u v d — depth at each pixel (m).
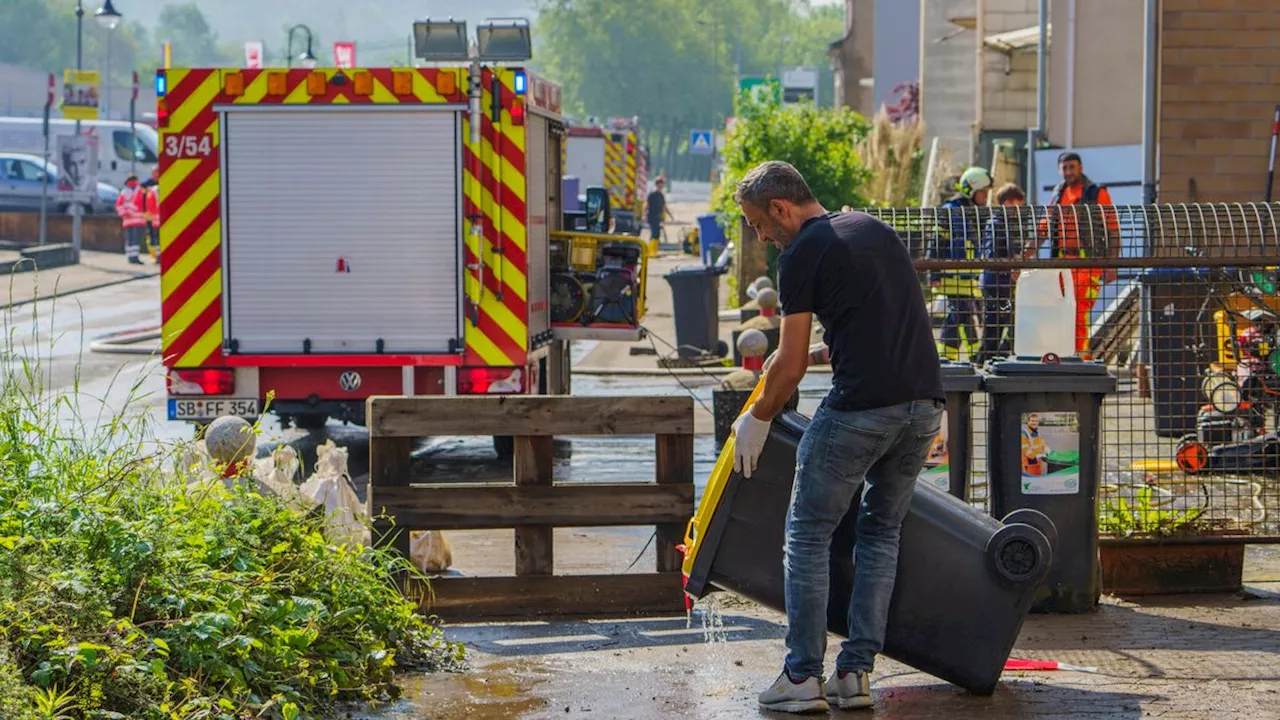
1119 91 24.72
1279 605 9.13
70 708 5.87
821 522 6.86
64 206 51.34
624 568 10.46
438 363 14.73
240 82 14.59
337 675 7.19
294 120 14.64
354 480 14.50
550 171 16.47
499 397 8.97
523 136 14.61
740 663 7.92
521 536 9.04
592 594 9.03
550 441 9.02
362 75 14.56
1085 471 8.74
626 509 9.03
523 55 14.61
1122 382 16.52
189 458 9.04
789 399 7.48
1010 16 38.12
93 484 7.55
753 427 6.98
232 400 14.89
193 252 14.77
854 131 38.94
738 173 33.50
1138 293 12.22
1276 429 11.59
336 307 14.77
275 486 8.64
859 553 7.05
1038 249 9.89
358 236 14.70
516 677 7.65
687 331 23.75
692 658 8.03
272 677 6.84
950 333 10.88
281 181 14.69
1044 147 26.33
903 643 7.22
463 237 14.67
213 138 14.68
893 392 6.69
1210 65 20.84
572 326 16.56
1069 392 8.70
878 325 6.68
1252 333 11.97
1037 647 8.13
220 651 6.68
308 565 7.82
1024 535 7.05
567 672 7.75
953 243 9.94
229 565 7.53
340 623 7.63
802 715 6.92
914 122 41.44
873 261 6.68
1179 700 7.11
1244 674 7.58
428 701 7.23
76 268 43.72
